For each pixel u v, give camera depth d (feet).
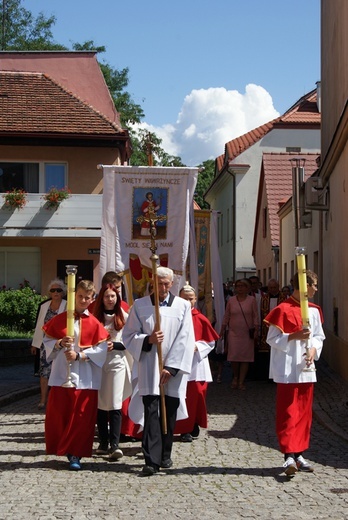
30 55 111.14
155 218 29.48
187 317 29.30
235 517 22.66
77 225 92.48
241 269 144.46
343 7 60.18
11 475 28.14
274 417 41.04
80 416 29.25
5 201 91.97
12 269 96.07
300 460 28.63
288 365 28.40
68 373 28.91
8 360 66.08
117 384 31.19
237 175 146.10
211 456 31.40
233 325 52.90
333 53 69.92
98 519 22.50
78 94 111.45
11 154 94.07
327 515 22.84
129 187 46.80
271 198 122.42
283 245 108.37
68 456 29.19
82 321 29.84
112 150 95.09
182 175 46.88
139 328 29.19
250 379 58.54
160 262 46.93
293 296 29.01
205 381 35.22
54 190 91.81
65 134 93.20
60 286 42.65
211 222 57.00
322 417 39.93
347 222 55.42
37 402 47.01
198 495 25.25
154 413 28.71
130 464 30.04
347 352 54.85
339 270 60.64
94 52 112.16
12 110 96.22
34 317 80.53
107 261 46.80
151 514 23.03
